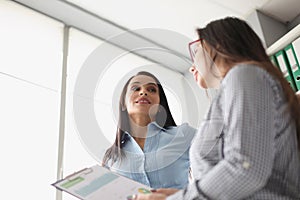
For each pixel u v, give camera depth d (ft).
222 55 2.58
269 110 2.06
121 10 7.65
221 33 2.62
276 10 7.45
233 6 7.36
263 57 2.49
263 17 7.43
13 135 6.02
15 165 5.76
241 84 2.13
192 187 2.02
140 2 7.42
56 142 6.31
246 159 1.88
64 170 6.04
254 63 2.36
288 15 7.54
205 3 7.31
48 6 7.54
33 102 6.57
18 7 7.39
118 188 2.66
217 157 2.24
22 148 5.98
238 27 2.63
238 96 2.09
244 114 2.01
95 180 2.72
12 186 5.56
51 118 6.57
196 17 7.60
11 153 5.83
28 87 6.70
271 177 2.04
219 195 1.92
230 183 1.90
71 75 7.19
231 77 2.23
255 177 1.86
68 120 6.55
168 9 7.48
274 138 2.07
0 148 5.78
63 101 6.70
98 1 7.51
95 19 7.83
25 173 5.78
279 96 2.20
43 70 7.08
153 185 3.47
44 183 5.83
